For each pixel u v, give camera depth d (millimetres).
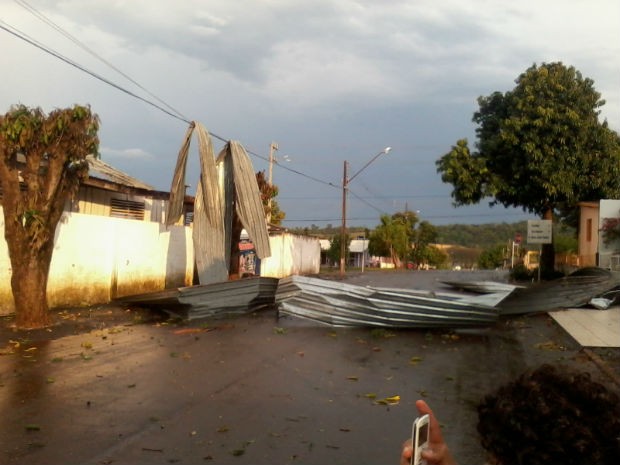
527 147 28375
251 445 6113
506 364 10453
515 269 33875
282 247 34875
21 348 10922
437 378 9336
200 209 18281
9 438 6164
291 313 14766
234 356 10742
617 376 9062
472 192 30844
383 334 13359
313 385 8703
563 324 14352
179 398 7824
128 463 5551
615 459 1586
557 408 1632
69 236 15984
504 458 1688
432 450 1995
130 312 15828
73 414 7027
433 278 35562
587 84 29531
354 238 87312
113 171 23188
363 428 6746
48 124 12555
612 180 29172
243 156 19500
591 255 26719
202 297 15430
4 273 13742
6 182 12586
